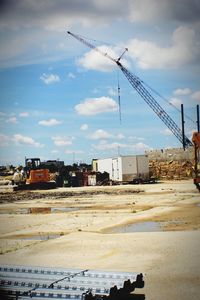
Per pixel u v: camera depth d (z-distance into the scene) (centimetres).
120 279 668
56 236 1559
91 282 661
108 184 6084
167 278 880
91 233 1574
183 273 914
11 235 1644
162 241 1327
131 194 3753
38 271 755
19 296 629
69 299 596
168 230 1577
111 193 4044
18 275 730
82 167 8994
